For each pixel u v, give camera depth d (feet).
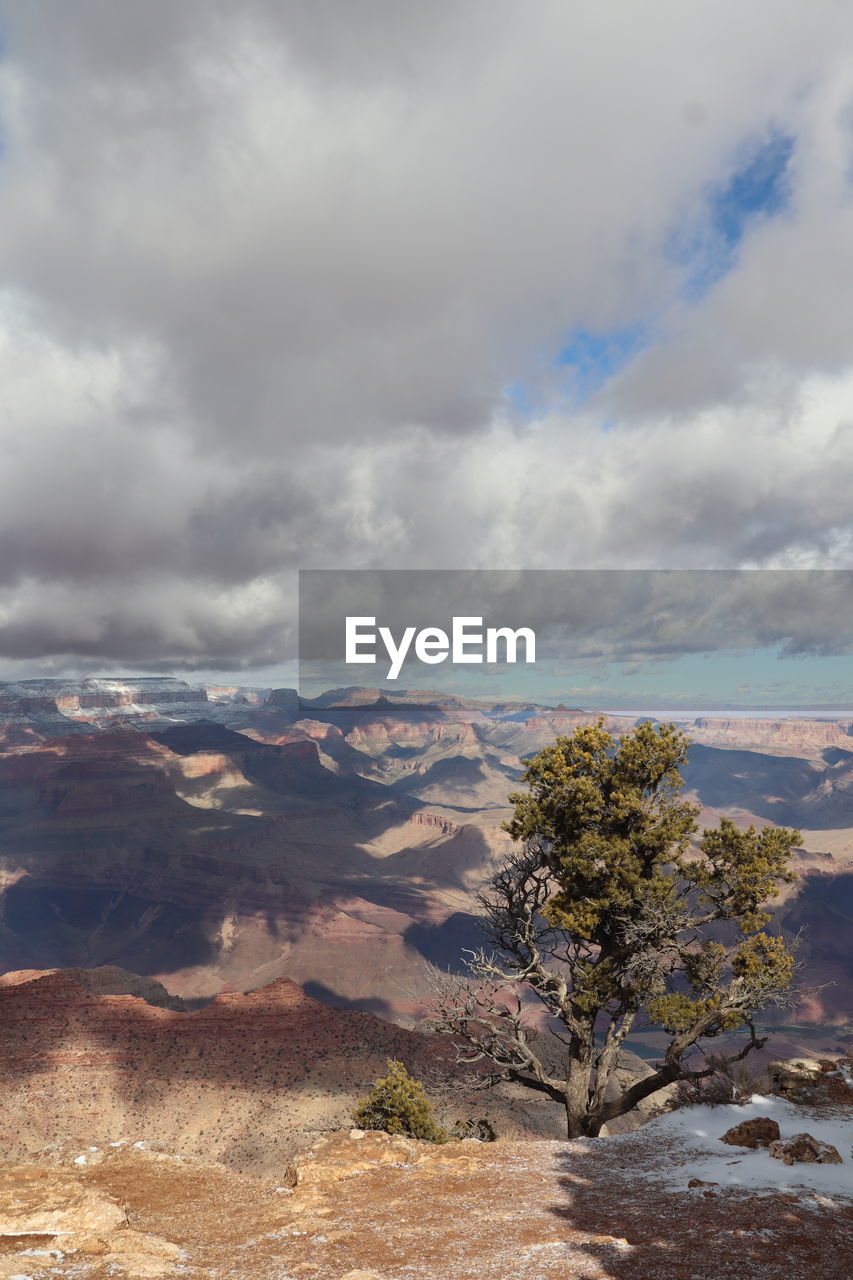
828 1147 50.78
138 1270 31.58
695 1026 95.71
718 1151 54.54
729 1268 33.40
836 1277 32.35
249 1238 38.19
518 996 109.81
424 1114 108.17
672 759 109.29
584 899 105.09
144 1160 54.95
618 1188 47.47
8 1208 39.01
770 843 100.73
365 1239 37.86
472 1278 32.55
